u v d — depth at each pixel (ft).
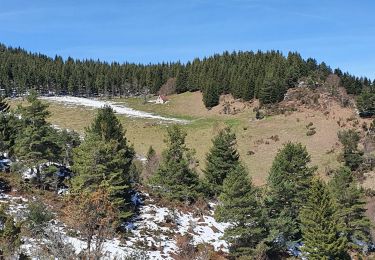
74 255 64.54
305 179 139.03
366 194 198.59
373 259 130.00
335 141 272.10
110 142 121.70
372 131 273.75
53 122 364.17
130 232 115.14
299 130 297.33
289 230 124.88
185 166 147.43
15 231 76.95
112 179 116.78
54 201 119.65
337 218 120.67
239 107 378.73
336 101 335.06
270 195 133.28
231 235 115.14
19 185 128.16
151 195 146.82
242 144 291.58
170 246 113.09
